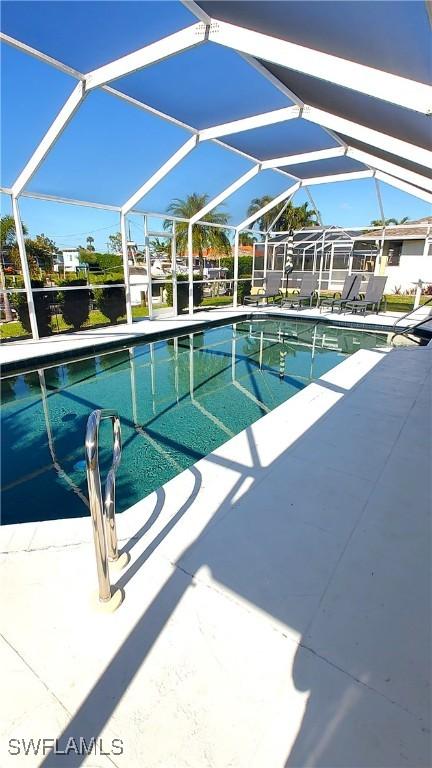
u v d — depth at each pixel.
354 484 2.61
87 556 1.99
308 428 3.51
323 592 1.74
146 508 2.36
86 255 9.95
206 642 1.53
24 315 7.98
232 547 2.02
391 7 2.19
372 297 10.97
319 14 2.74
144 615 1.64
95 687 1.37
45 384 6.07
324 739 1.21
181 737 1.23
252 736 1.23
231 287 16.44
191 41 4.08
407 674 1.40
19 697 1.34
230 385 6.11
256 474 2.74
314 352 8.16
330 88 4.14
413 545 2.03
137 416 4.89
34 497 3.18
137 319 10.86
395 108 3.58
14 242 8.49
